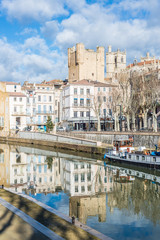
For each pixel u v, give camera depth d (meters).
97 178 36.97
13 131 99.19
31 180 35.84
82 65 130.25
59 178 37.19
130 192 29.11
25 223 13.90
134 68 118.88
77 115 96.44
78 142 69.69
